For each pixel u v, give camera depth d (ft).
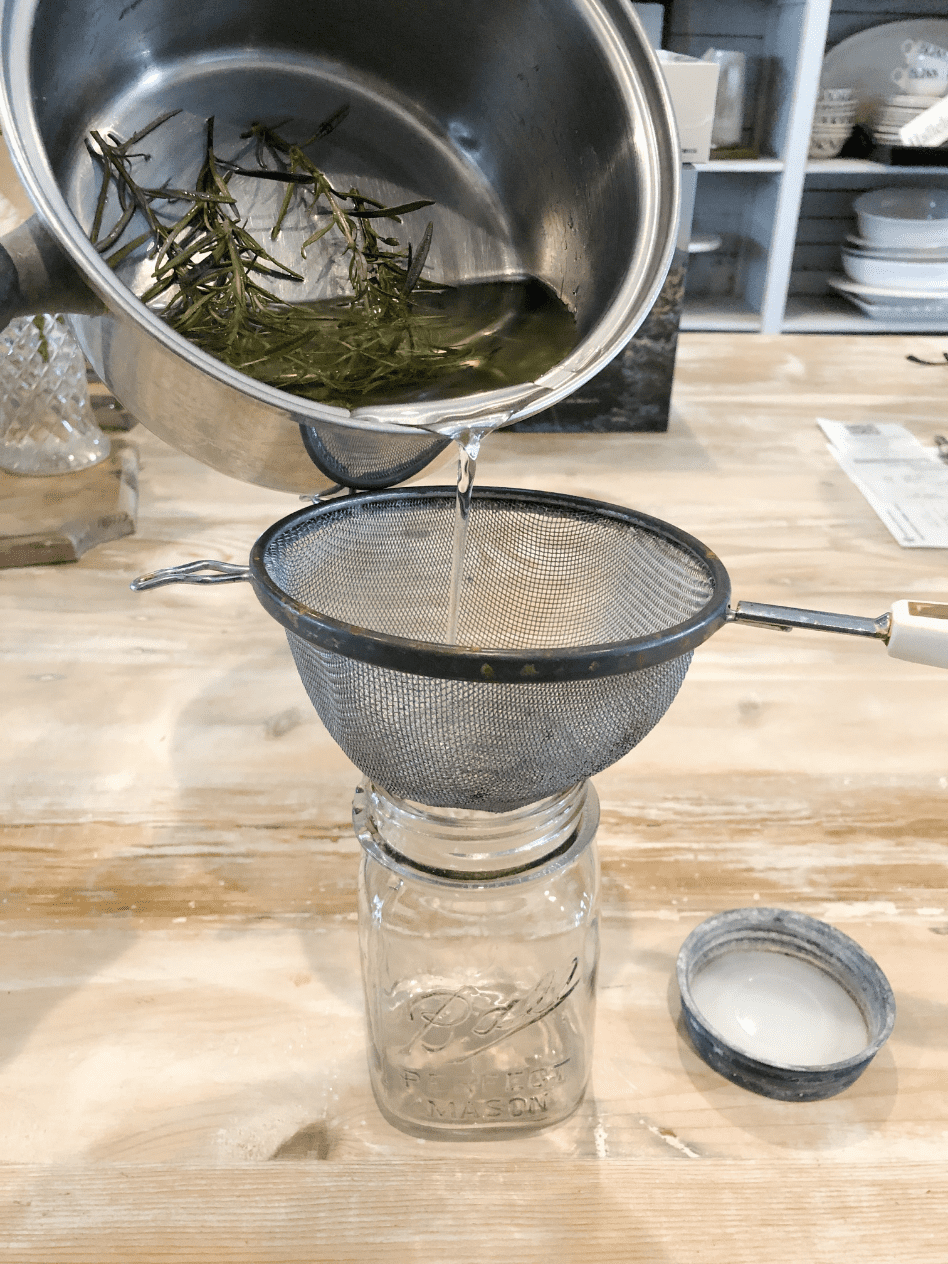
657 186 1.67
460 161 1.97
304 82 1.84
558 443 3.79
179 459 3.65
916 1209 1.40
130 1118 1.51
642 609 1.65
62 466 3.31
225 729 2.36
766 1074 1.52
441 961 1.67
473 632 1.95
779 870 1.98
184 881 1.94
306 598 1.58
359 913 1.63
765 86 6.66
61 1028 1.65
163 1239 1.35
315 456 1.62
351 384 1.72
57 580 2.92
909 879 1.96
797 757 2.29
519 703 1.28
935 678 2.59
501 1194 1.42
